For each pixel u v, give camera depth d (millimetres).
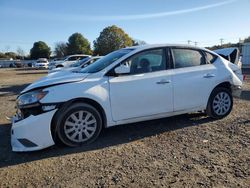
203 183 3594
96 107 5180
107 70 5320
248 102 8328
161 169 4035
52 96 4770
